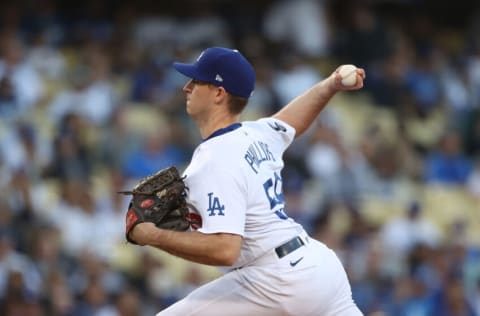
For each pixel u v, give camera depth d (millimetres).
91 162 52781
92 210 49375
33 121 55125
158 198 21422
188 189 21578
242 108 22344
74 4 69688
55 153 51719
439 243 55594
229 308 21984
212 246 20859
